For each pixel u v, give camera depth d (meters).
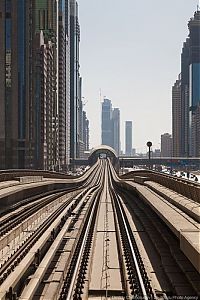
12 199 45.44
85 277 21.81
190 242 16.95
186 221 22.53
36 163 163.25
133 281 20.27
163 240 28.33
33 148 159.88
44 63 169.62
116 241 32.81
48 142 185.50
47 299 17.80
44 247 26.34
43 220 35.34
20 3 145.12
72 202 53.38
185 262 21.25
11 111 145.25
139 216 40.88
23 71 146.38
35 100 162.50
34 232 28.64
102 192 91.50
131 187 66.50
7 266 19.50
